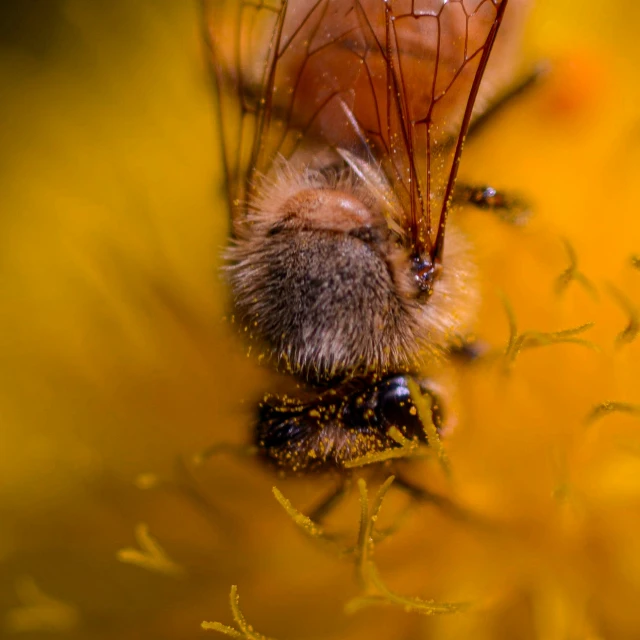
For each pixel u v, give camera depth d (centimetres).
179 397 5
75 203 6
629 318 5
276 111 5
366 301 5
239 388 5
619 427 5
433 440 5
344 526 5
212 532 5
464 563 5
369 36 5
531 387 5
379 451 5
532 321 5
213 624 5
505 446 5
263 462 5
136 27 6
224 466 5
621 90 5
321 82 5
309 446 5
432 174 5
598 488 5
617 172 5
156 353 5
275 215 5
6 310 6
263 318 5
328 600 5
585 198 5
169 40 6
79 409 5
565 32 5
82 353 5
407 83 5
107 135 6
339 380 5
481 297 5
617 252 5
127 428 5
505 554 5
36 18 6
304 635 5
